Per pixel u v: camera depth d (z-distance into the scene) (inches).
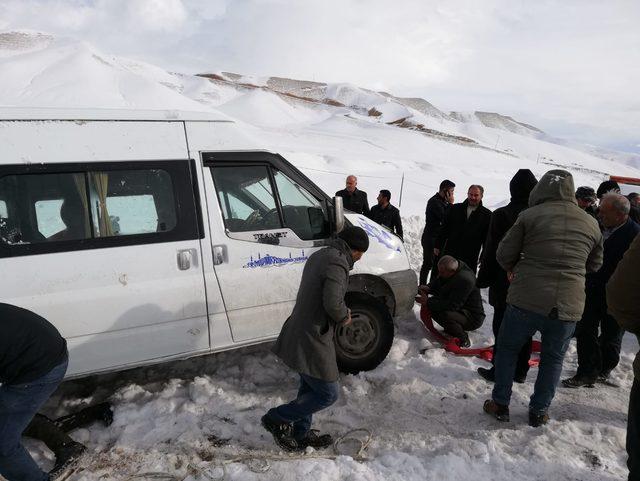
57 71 4512.8
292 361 119.5
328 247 121.9
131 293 135.7
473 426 143.7
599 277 160.4
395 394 158.6
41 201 128.8
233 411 147.2
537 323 132.7
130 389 154.9
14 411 101.2
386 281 175.3
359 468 119.8
